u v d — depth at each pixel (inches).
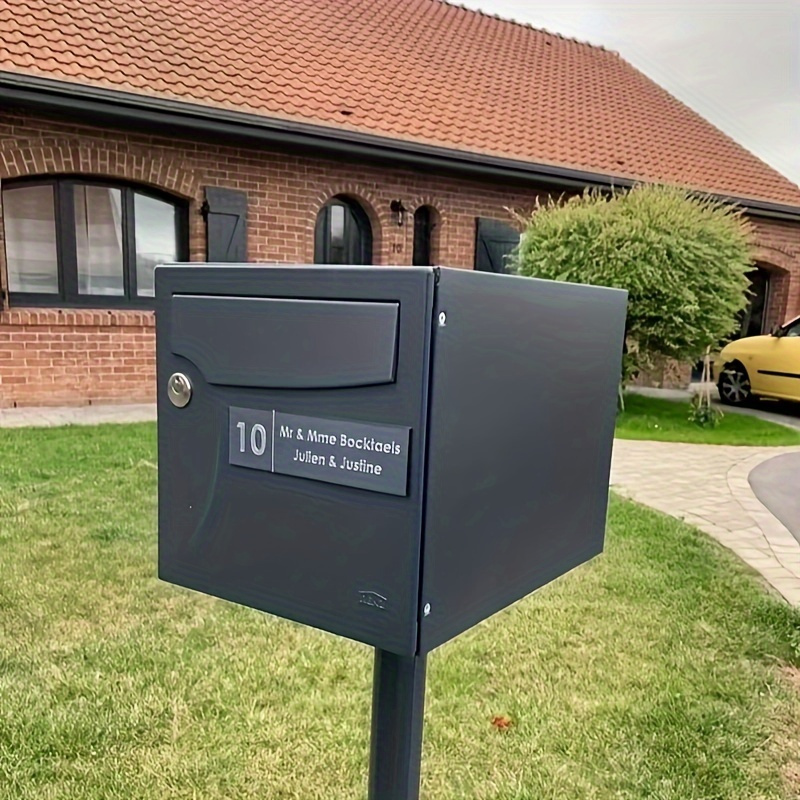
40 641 89.4
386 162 302.4
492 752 71.0
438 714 76.9
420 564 35.6
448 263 333.1
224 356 40.5
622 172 361.4
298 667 85.3
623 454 224.7
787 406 343.3
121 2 288.5
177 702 77.3
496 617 100.3
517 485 43.3
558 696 80.7
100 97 230.1
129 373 270.7
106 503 142.8
